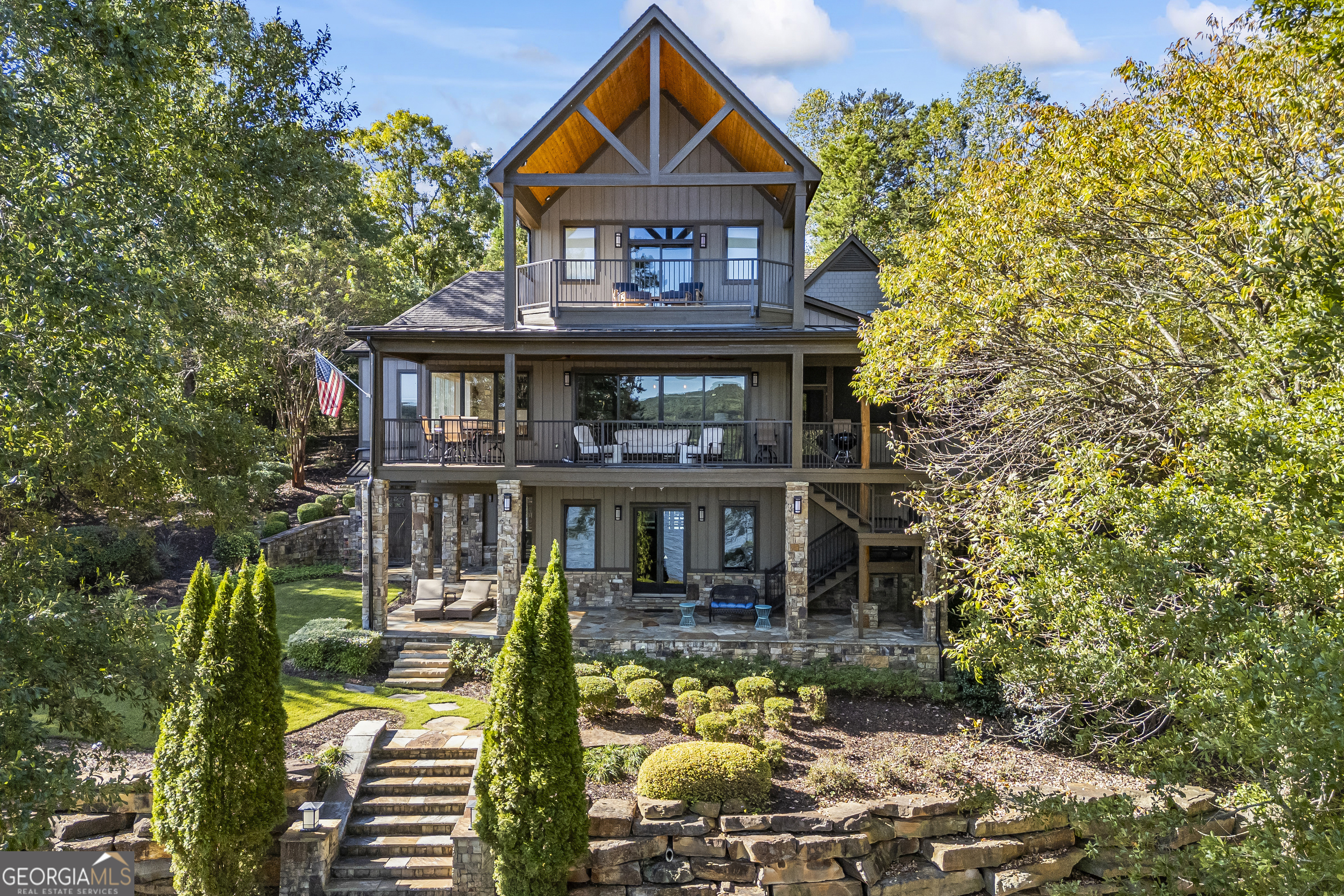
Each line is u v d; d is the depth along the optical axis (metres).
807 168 17.22
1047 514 9.45
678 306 19.20
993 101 34.31
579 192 19.80
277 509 29.16
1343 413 6.40
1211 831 10.49
